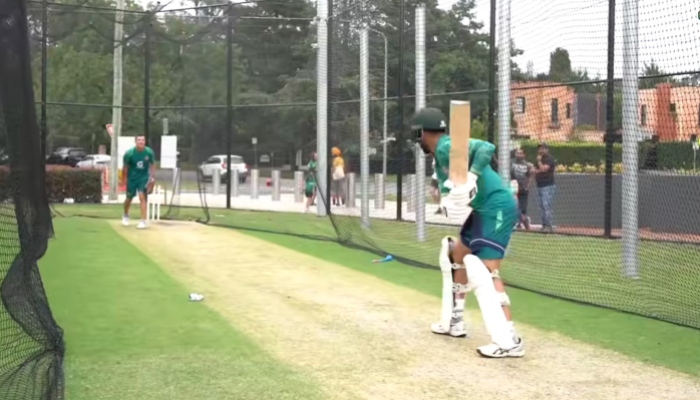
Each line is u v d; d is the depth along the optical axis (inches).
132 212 705.0
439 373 208.1
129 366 208.7
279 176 909.8
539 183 562.3
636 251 368.5
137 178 567.5
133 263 393.1
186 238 508.7
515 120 565.0
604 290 334.6
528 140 564.4
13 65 209.2
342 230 517.7
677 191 534.3
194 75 824.3
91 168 854.5
